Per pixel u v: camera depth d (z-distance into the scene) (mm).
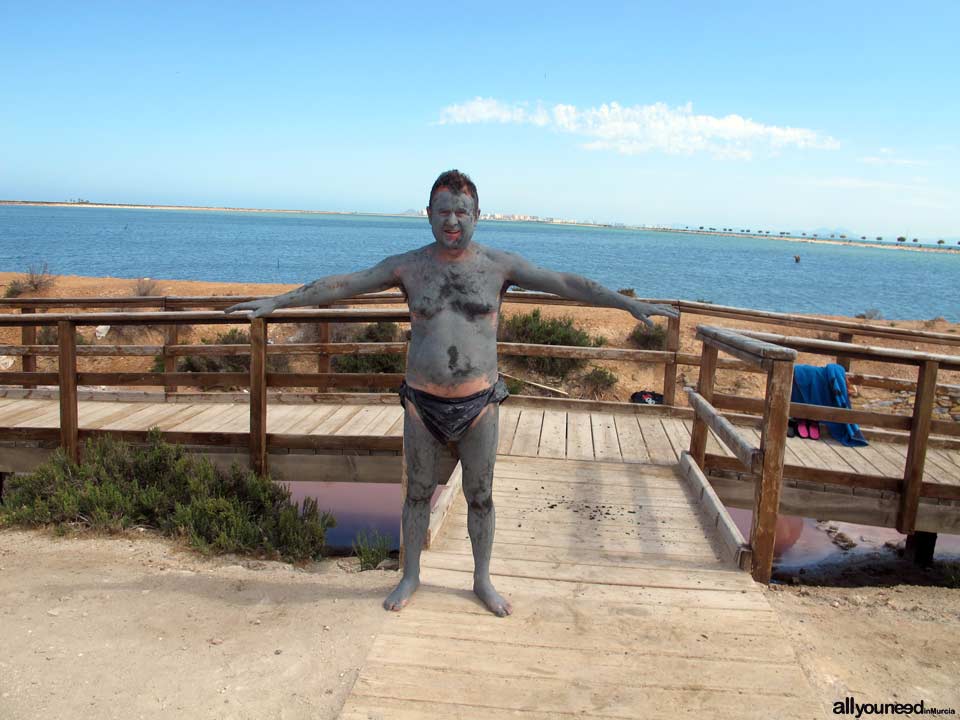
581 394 13352
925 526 5945
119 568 4727
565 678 2986
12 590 4266
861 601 4777
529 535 4789
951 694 3406
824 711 2809
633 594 3848
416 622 3465
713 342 5512
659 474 6125
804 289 46406
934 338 7531
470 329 3273
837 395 7215
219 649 3439
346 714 2721
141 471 6430
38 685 3129
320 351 8273
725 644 3307
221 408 8180
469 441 3434
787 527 7781
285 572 4781
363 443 6633
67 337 6633
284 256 60594
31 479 6203
